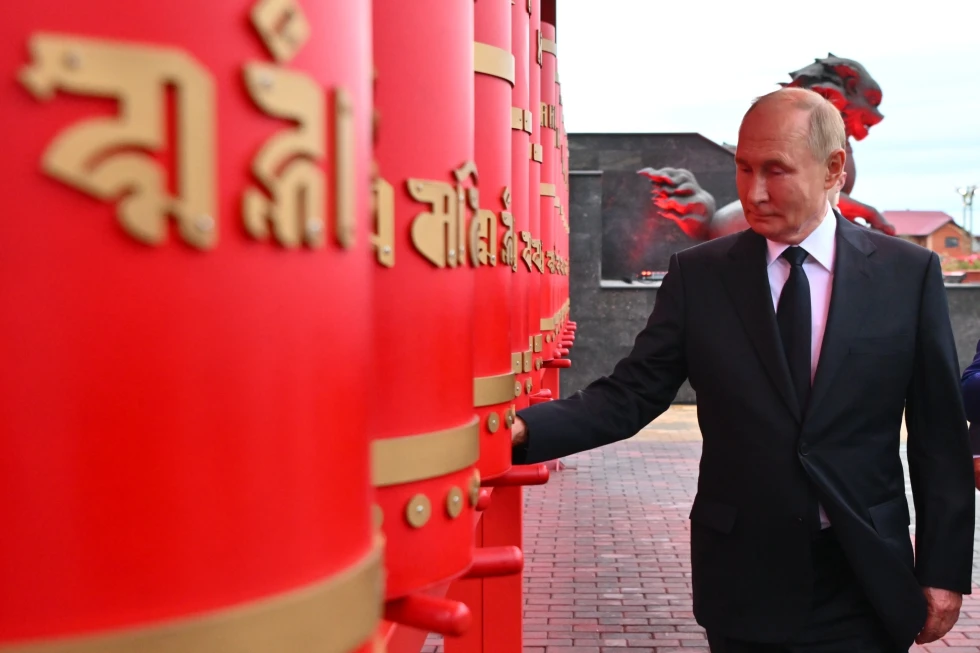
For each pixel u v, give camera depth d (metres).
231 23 0.49
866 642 2.31
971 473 2.38
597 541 8.38
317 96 0.53
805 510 2.29
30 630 0.46
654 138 21.28
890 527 2.32
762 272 2.40
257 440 0.51
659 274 20.62
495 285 1.73
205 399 0.49
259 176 0.50
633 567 7.61
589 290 16.33
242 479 0.51
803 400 2.33
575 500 10.03
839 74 16.20
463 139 1.25
